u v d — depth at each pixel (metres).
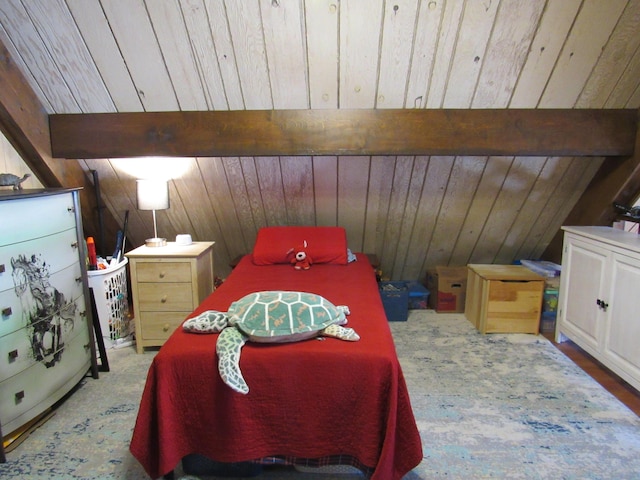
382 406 1.54
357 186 2.91
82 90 2.35
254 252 2.90
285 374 1.55
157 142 2.46
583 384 2.32
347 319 1.83
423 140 2.39
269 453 1.61
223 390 1.55
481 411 2.07
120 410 2.12
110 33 2.08
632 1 1.89
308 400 1.56
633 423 1.98
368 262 2.96
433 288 3.48
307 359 1.54
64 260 2.13
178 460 1.59
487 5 1.93
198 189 2.99
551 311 2.99
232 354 1.52
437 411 2.07
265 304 1.70
